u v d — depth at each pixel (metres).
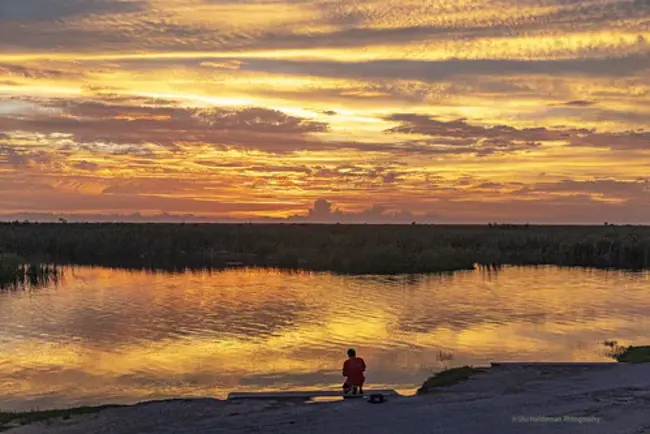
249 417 16.55
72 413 17.30
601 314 37.44
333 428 15.39
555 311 38.34
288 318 35.56
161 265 67.00
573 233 103.38
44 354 26.97
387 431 15.02
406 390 21.17
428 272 60.44
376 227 115.88
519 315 36.88
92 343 28.95
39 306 39.53
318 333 31.45
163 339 29.97
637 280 55.72
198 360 26.05
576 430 14.80
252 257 74.00
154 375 23.80
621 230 121.06
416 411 16.84
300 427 15.55
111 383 22.73
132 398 20.91
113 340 29.67
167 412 17.19
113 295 44.38
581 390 18.95
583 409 16.73
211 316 36.12
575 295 45.50
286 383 22.66
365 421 15.95
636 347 27.23
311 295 44.53
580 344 29.14
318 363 25.53
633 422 15.45
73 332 31.50
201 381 22.95
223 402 18.27
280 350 27.78
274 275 57.34
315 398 18.75
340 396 18.97
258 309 38.53
